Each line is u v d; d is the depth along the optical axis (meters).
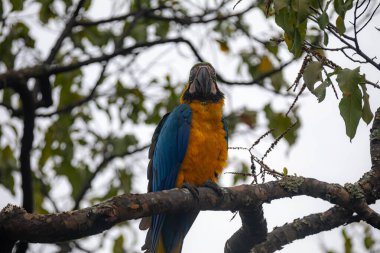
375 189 8.63
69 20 14.54
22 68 13.28
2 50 14.40
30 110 12.89
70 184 14.80
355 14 7.29
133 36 15.01
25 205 12.89
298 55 7.15
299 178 8.34
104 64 14.51
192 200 7.75
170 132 10.21
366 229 10.75
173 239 9.76
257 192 8.17
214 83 10.88
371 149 8.90
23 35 14.41
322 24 6.91
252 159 8.17
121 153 14.53
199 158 10.03
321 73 7.07
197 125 10.13
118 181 14.77
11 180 14.64
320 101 6.97
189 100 10.65
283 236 9.02
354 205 8.49
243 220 8.67
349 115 6.97
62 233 6.19
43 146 15.07
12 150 14.66
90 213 6.33
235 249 9.11
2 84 12.80
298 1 6.87
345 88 6.88
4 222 5.98
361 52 7.34
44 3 14.12
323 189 8.39
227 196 8.06
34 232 6.07
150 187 10.91
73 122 15.08
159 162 10.30
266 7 7.55
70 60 15.14
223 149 10.27
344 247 10.69
